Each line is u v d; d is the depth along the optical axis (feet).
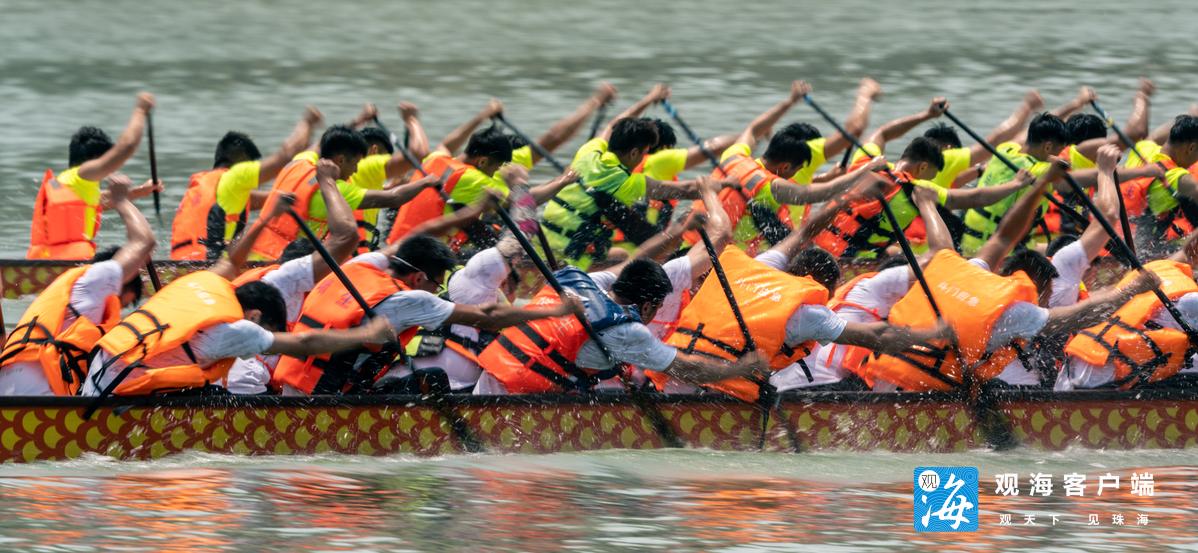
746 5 515.09
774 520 94.79
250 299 103.76
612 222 155.53
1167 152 166.40
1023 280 112.57
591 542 89.20
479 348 115.65
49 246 163.12
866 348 115.75
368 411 107.86
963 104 303.68
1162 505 100.37
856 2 522.06
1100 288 163.32
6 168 235.61
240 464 104.22
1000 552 89.25
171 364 101.86
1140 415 118.73
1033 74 343.46
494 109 169.58
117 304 105.70
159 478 99.71
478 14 489.67
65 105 303.48
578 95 320.29
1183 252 123.44
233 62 370.53
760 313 110.32
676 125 277.44
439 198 155.22
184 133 272.31
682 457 110.83
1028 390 116.88
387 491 99.04
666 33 432.25
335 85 336.49
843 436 114.42
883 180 118.11
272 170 161.89
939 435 115.65
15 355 103.40
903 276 117.60
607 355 109.29
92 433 102.47
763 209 150.61
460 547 87.76
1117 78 337.72
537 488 101.09
